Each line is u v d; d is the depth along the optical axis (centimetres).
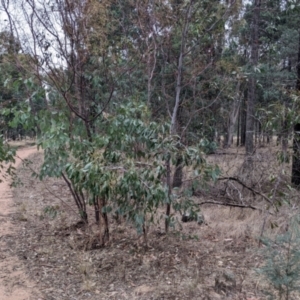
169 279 386
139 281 387
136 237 521
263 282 337
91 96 478
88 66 476
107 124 450
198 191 623
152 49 567
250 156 605
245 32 876
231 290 350
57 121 448
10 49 462
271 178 514
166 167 435
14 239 541
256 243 472
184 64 605
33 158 1377
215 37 591
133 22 552
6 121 525
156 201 389
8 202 789
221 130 905
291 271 260
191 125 674
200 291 354
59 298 355
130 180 374
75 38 443
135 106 453
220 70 648
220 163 627
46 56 454
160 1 540
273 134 554
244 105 1259
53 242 522
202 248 476
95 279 395
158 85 678
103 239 493
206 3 568
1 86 520
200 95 659
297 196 535
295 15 935
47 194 863
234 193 616
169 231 508
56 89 464
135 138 425
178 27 561
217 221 584
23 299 355
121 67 505
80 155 418
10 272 421
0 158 504
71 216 665
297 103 539
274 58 1077
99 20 454
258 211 564
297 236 282
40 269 427
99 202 476
